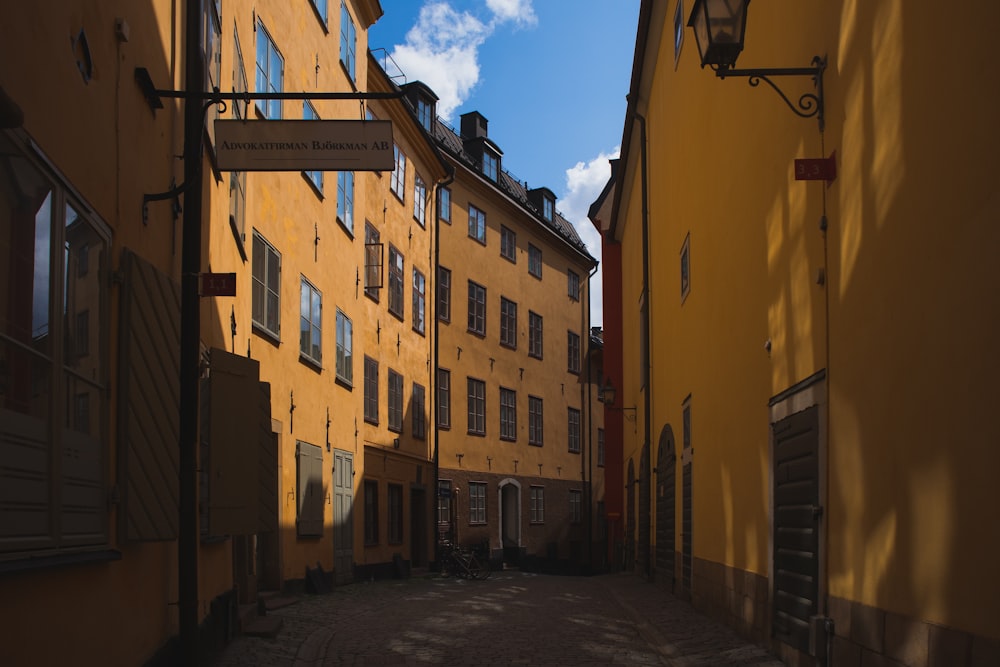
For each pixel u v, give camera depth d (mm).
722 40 6254
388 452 22547
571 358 39000
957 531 4438
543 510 35000
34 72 4277
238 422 8438
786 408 7695
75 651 4805
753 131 9008
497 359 32062
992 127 4074
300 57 15781
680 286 14375
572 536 37500
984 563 4160
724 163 10625
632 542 22641
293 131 7113
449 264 28875
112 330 5711
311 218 16125
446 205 28953
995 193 4047
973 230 4262
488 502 30641
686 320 13734
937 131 4648
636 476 21672
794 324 7457
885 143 5363
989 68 4086
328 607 13406
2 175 3885
